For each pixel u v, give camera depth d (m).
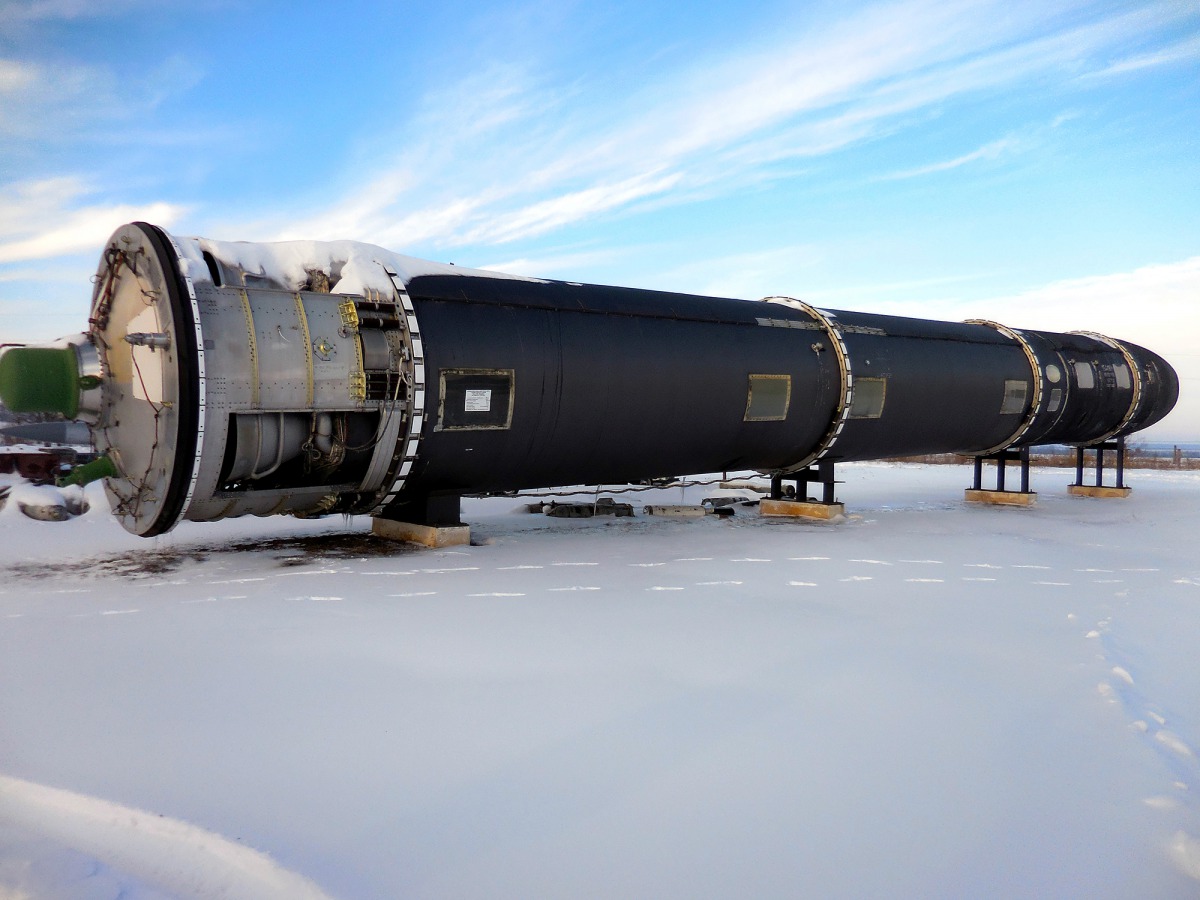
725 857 3.75
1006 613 8.43
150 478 9.24
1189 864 3.81
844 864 3.73
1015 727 5.32
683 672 6.17
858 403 14.79
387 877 3.53
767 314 14.34
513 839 3.83
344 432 9.98
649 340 12.35
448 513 11.83
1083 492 22.25
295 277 10.15
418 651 6.48
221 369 8.93
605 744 4.84
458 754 4.66
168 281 8.66
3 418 9.95
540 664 6.25
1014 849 3.91
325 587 8.70
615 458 12.58
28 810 4.06
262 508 10.17
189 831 3.81
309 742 4.75
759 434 14.05
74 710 5.10
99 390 9.77
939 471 30.61
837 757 4.80
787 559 11.15
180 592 8.33
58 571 9.39
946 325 17.55
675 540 12.68
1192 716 5.66
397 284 10.35
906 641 7.23
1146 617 8.45
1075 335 21.30
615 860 3.70
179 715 5.07
